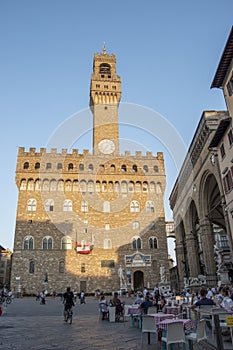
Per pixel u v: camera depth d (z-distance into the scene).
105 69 85.69
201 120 43.03
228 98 34.53
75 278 62.38
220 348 9.49
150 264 64.88
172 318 14.95
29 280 61.12
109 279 62.97
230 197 35.22
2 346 13.10
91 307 37.72
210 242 43.94
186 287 46.75
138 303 24.91
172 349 12.41
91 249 64.44
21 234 64.19
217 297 20.00
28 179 68.56
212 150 39.75
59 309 35.34
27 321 23.61
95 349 12.42
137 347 12.89
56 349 12.39
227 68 33.75
